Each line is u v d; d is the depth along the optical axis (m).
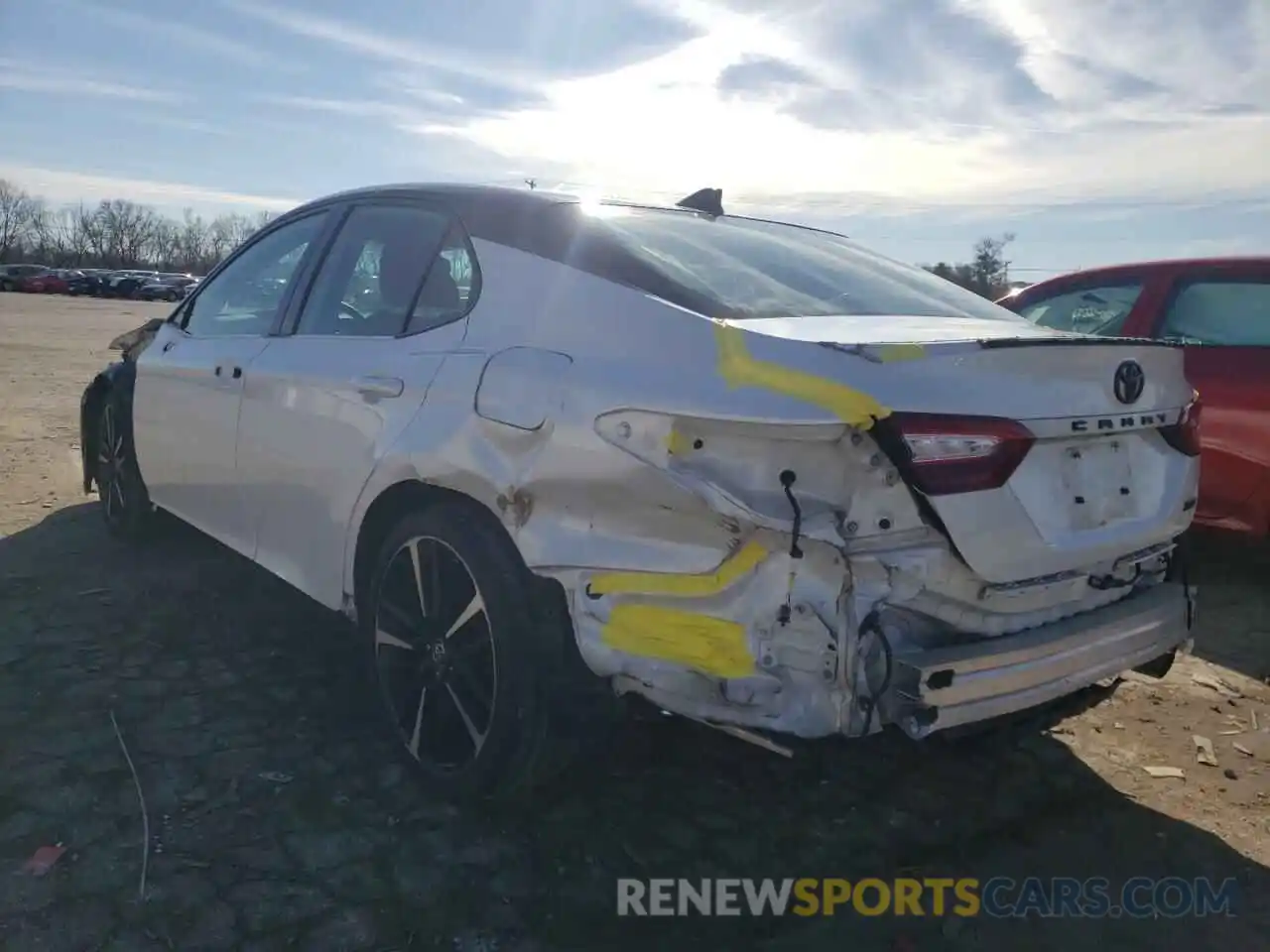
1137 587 3.04
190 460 4.43
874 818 3.21
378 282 3.61
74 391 11.86
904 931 2.70
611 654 2.58
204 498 4.38
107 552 5.26
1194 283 5.77
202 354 4.36
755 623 2.41
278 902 2.61
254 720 3.53
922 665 2.36
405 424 3.12
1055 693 2.64
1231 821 3.29
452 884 2.73
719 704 2.45
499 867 2.82
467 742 2.99
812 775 3.39
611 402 2.60
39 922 2.48
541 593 2.80
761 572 2.40
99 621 4.34
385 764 3.29
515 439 2.79
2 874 2.65
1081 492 2.72
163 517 5.27
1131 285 6.06
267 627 4.35
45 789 3.04
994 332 2.97
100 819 2.91
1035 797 3.39
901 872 2.95
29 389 11.88
